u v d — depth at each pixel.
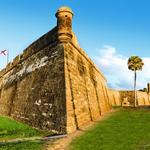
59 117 20.22
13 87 33.78
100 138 17.42
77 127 21.12
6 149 14.77
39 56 27.31
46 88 23.09
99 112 32.22
